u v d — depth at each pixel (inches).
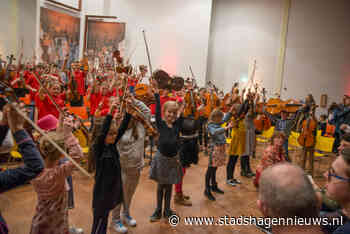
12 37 347.9
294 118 207.2
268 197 37.6
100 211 88.4
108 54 470.3
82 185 153.9
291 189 35.8
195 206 141.4
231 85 510.3
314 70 459.8
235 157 176.7
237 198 154.9
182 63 489.7
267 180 38.7
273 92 484.1
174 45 490.3
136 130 107.7
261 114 234.2
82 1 477.7
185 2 484.1
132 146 108.5
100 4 488.1
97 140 86.6
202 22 480.7
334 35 446.0
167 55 493.0
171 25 489.7
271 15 480.4
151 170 118.8
